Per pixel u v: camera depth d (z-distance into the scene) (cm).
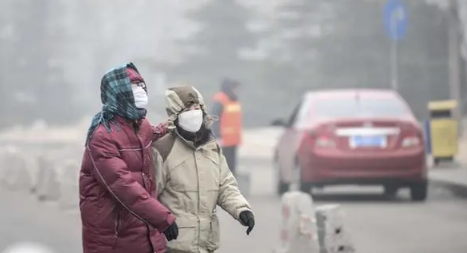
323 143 2989
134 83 1138
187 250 1176
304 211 1917
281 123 3369
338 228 1864
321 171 2984
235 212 1196
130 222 1121
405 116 3055
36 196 3472
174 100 1188
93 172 1118
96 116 1135
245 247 2220
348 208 2939
